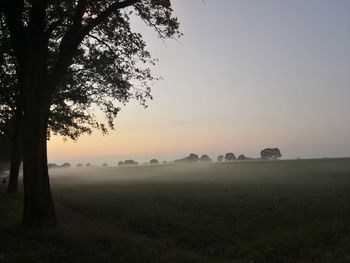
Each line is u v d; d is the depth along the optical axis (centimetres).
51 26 1769
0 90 2930
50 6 1838
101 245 1259
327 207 1938
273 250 1155
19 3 1608
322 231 1344
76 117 3572
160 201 2592
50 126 3678
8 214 2070
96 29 1981
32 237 1360
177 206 2294
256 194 2806
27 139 1616
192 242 1419
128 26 1980
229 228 1588
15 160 3644
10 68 2714
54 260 1068
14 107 3288
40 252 1134
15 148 3644
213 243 1398
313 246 1189
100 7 1833
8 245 1226
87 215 2216
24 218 1612
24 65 1634
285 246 1184
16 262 1030
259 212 1928
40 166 1631
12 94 2970
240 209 2058
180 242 1442
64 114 3525
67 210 2500
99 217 2083
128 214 2033
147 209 2194
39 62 1642
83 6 1727
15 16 1608
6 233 1457
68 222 1889
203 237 1469
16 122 3497
